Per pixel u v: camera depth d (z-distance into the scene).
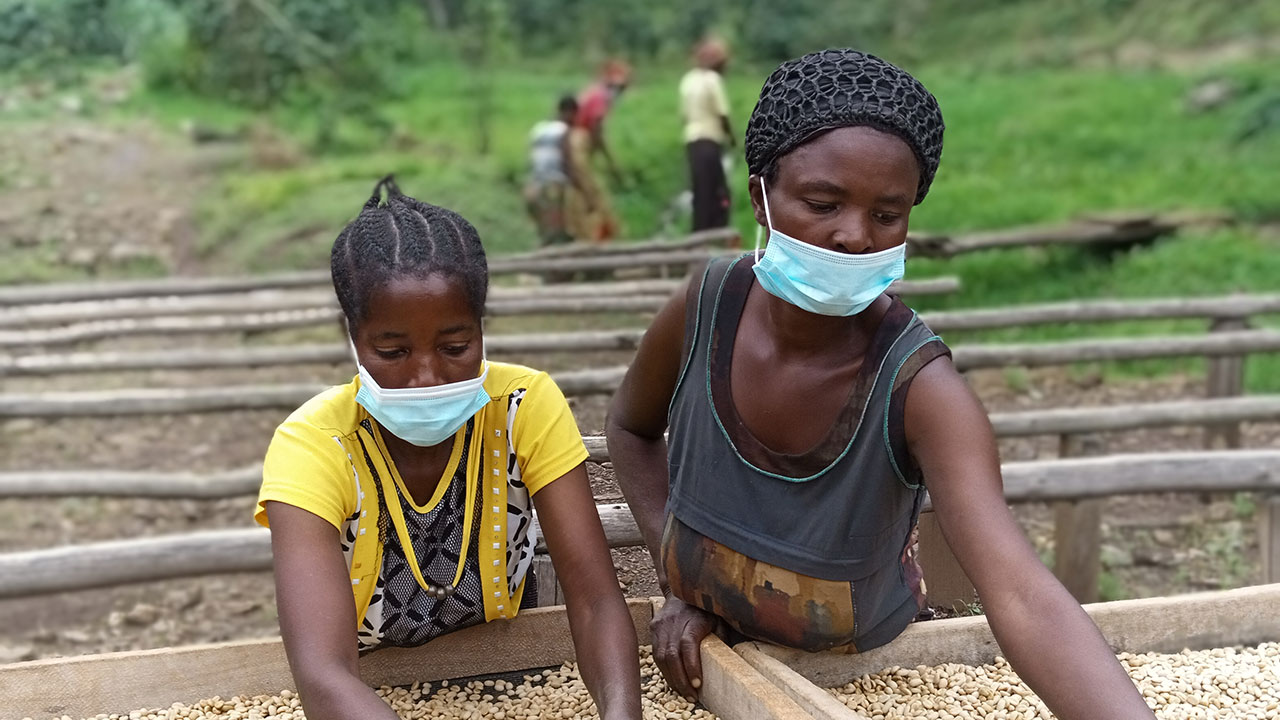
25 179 12.74
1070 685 1.53
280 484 1.85
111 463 6.35
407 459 1.97
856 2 22.03
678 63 21.31
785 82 1.74
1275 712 2.03
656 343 2.13
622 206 12.62
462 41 19.83
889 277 1.74
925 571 2.58
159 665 2.12
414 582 2.03
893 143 1.67
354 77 16.17
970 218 10.78
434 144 14.66
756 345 1.94
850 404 1.85
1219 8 19.17
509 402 2.01
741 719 1.92
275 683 2.16
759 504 1.95
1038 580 1.61
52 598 4.92
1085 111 15.02
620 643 1.91
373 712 1.69
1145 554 5.05
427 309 1.72
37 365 6.03
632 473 2.26
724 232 8.70
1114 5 20.62
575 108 10.70
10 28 16.28
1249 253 9.41
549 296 7.08
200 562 3.68
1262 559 4.11
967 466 1.73
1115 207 10.91
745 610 2.01
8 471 6.23
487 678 2.23
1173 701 2.05
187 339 8.15
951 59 20.86
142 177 13.07
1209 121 13.98
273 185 12.45
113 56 17.09
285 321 6.69
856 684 2.13
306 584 1.80
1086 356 5.77
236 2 15.73
